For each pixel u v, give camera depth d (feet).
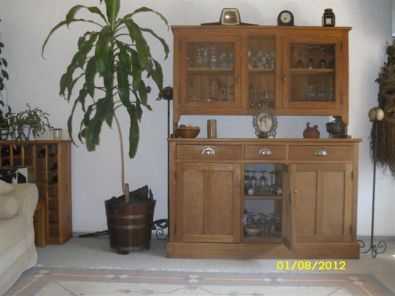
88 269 10.28
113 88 11.10
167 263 10.76
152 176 13.23
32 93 13.08
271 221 12.00
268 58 11.91
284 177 11.26
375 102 12.94
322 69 11.87
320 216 11.15
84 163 13.20
